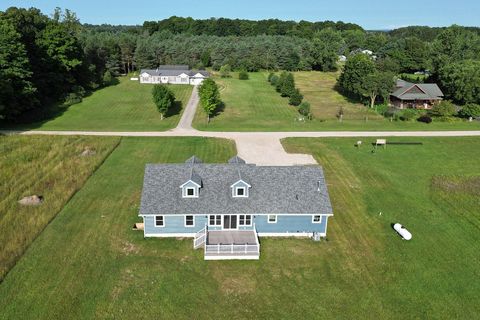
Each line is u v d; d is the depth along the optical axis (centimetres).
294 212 3969
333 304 3156
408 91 10131
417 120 8694
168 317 2973
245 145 6831
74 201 4644
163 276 3416
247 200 4019
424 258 3775
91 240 3884
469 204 4875
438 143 7162
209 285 3334
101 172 5512
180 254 3731
